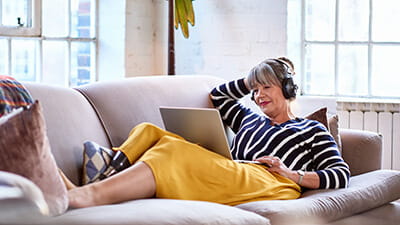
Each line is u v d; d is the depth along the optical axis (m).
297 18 4.45
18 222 0.88
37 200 0.93
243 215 1.90
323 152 2.65
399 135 4.17
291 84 2.81
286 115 2.84
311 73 4.49
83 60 4.17
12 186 0.93
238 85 3.01
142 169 2.16
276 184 2.45
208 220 1.78
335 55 4.45
